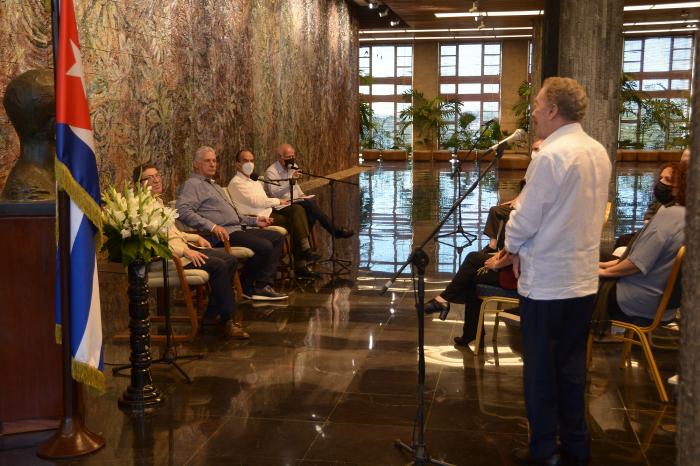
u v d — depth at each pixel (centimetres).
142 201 429
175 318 616
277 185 808
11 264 378
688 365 181
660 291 430
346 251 962
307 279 793
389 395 446
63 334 363
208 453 366
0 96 555
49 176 391
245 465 352
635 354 525
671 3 1938
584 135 331
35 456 363
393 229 1152
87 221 362
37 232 379
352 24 2198
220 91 1048
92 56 695
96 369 364
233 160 1112
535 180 324
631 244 442
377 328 599
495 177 2170
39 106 383
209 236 665
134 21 774
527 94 2994
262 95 1274
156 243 429
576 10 838
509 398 441
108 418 411
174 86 880
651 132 3150
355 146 2303
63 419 369
